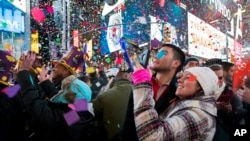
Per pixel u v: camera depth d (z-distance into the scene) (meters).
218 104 2.70
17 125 2.34
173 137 1.97
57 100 3.04
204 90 2.14
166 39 10.84
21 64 2.50
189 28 13.76
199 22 14.43
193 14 14.91
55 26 9.23
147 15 11.79
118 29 10.45
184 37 14.26
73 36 9.30
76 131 2.48
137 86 2.10
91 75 5.78
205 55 15.04
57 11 9.64
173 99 2.39
